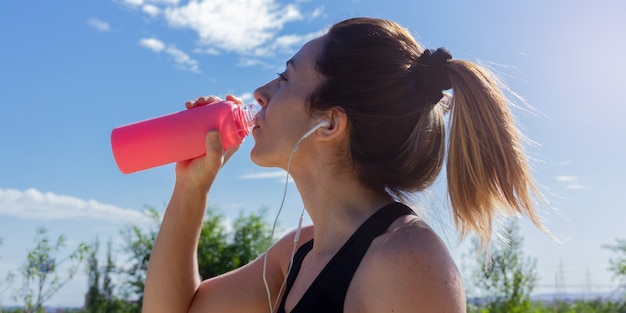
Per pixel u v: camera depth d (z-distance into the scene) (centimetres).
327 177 154
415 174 154
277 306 180
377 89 151
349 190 153
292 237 187
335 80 153
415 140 153
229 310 184
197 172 179
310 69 158
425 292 125
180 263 184
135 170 179
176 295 184
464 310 128
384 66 152
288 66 163
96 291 671
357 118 150
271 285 184
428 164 156
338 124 151
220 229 673
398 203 146
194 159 180
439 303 124
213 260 658
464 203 149
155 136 175
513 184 147
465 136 149
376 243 135
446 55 154
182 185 184
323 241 155
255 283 186
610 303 700
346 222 151
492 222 150
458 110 150
